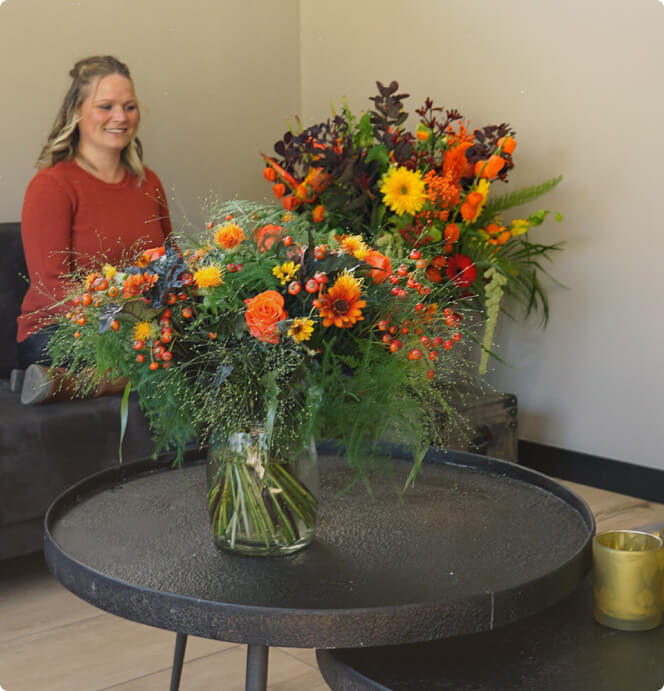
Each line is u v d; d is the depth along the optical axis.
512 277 2.94
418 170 2.78
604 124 2.87
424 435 1.21
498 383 3.25
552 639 1.16
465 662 1.09
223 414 1.17
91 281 1.13
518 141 3.10
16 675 1.74
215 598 1.06
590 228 2.95
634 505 2.81
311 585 1.10
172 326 1.13
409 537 1.27
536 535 1.27
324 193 2.76
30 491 2.10
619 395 2.93
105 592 1.08
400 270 1.19
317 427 1.16
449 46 3.26
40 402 2.16
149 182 2.83
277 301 1.10
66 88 3.02
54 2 2.97
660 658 1.10
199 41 3.41
